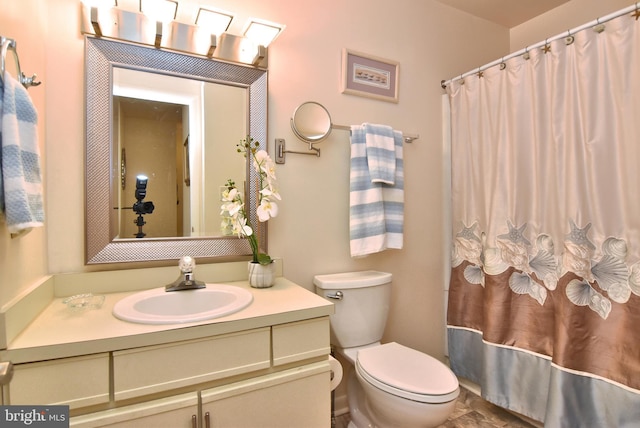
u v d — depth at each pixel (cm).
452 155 207
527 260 166
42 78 115
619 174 134
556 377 145
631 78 131
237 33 151
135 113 132
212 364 97
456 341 203
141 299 116
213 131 146
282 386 107
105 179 127
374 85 188
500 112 178
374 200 171
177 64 138
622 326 131
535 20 230
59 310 106
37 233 109
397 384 125
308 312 111
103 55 126
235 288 130
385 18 193
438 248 214
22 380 77
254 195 153
